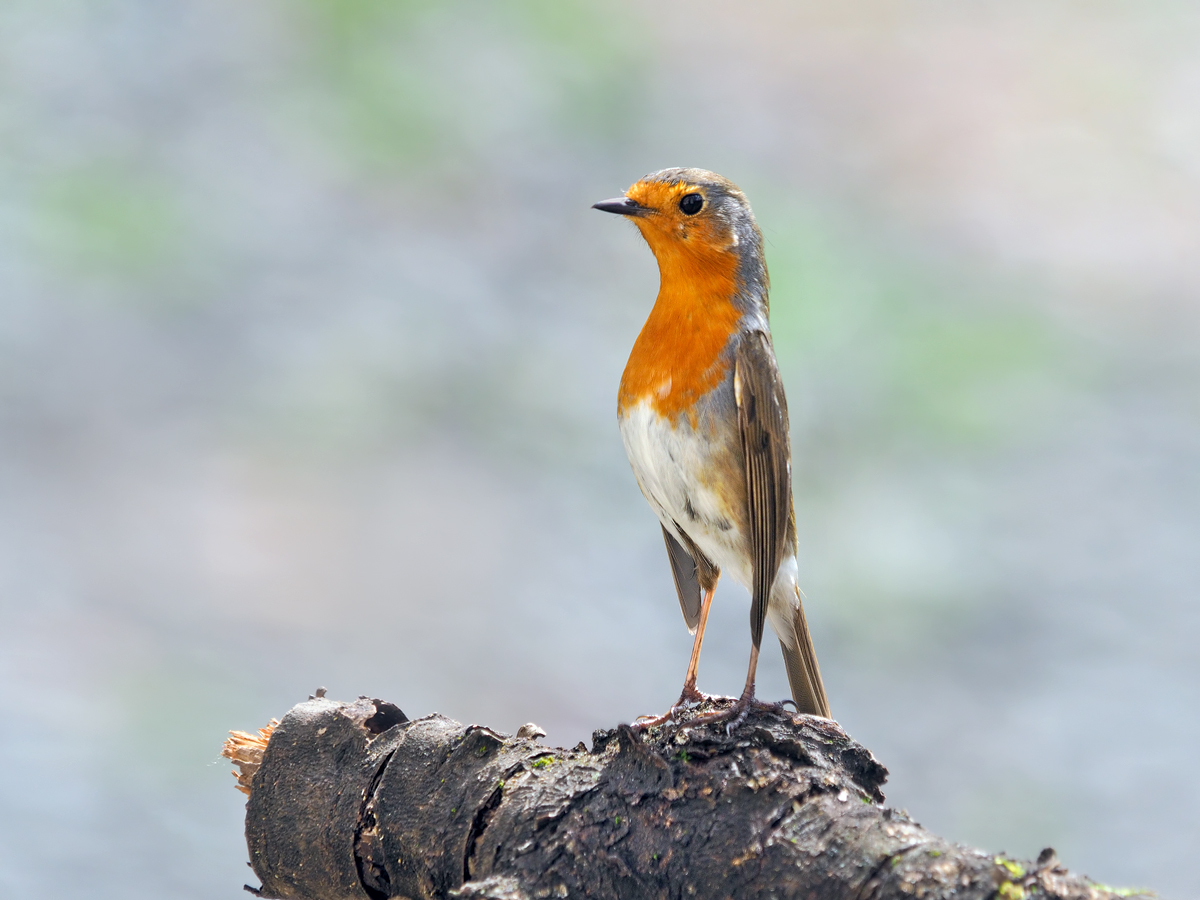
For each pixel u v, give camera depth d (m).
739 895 3.84
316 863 4.75
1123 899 3.35
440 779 4.57
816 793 3.95
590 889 4.09
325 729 4.88
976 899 3.44
